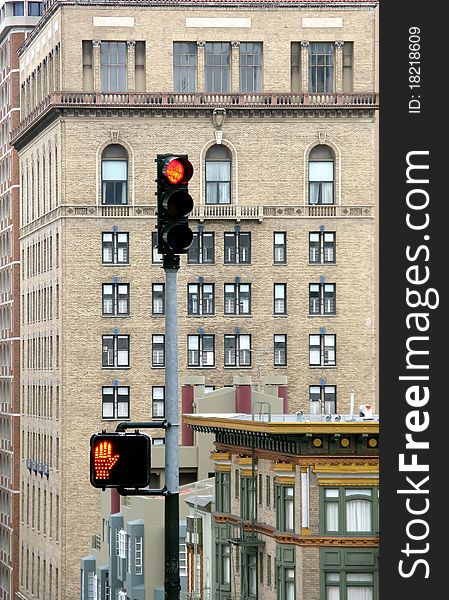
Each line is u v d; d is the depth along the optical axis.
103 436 30.77
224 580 80.19
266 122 131.62
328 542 68.38
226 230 130.88
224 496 80.62
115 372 129.62
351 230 131.62
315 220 131.25
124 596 101.31
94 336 129.50
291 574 69.75
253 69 132.75
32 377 146.12
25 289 149.50
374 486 68.38
